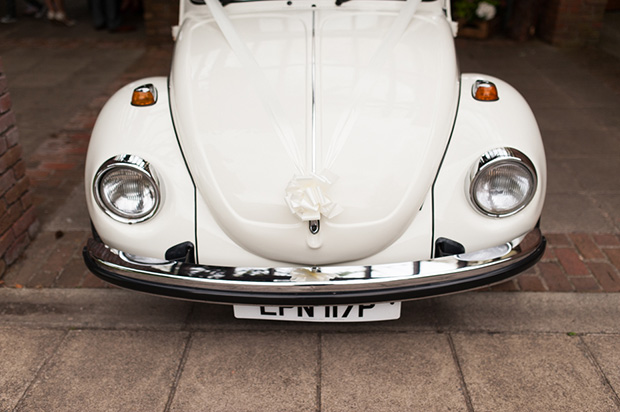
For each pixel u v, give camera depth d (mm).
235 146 2309
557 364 2525
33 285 3082
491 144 2346
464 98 2580
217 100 2479
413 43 2770
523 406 2318
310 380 2467
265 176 2227
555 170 4238
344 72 2564
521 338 2676
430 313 2836
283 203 2172
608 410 2295
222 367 2541
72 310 2896
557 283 3041
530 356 2572
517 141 2355
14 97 5859
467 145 2359
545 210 3730
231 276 2213
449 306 2881
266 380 2471
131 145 2369
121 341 2691
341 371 2510
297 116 2379
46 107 5609
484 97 2559
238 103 2455
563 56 7109
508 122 2443
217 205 2227
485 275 2246
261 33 2861
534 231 2381
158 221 2273
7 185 3184
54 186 4105
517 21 7711
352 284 2182
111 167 2209
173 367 2545
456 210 2260
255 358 2588
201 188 2277
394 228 2199
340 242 2172
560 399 2350
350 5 3078
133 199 2242
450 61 2715
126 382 2469
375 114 2387
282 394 2396
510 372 2486
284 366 2541
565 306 2875
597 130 4938
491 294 2961
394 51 2697
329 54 2672
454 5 7887
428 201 2271
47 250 3381
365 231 2168
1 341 2697
